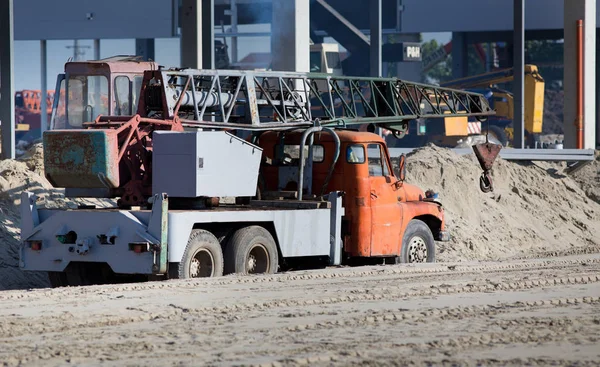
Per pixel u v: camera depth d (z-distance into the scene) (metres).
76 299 30.58
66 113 49.28
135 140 41.91
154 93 44.69
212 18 93.75
